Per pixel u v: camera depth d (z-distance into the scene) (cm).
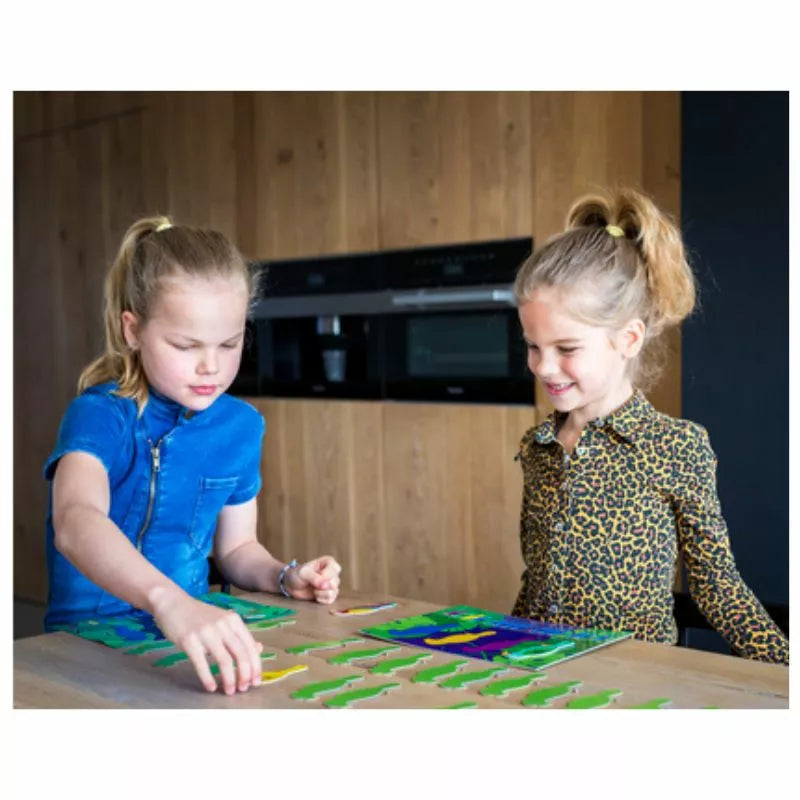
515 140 271
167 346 124
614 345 134
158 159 368
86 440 127
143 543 140
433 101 288
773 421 215
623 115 249
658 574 138
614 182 251
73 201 402
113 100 381
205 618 97
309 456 330
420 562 303
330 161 315
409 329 301
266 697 94
